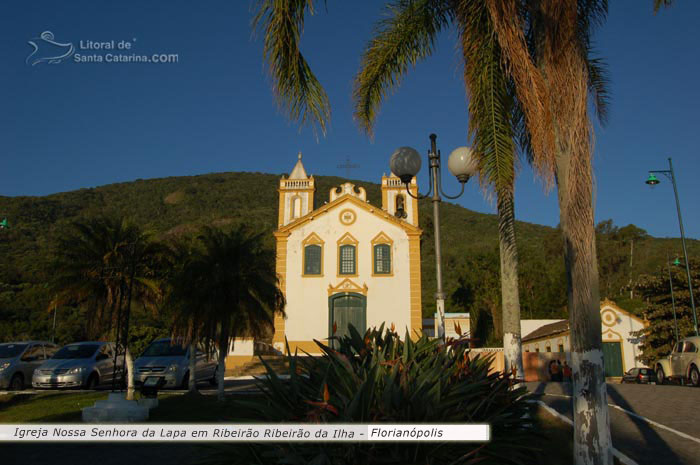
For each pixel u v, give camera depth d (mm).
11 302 43656
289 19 6016
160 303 16984
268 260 17594
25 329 42094
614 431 8375
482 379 5867
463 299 47625
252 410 5625
